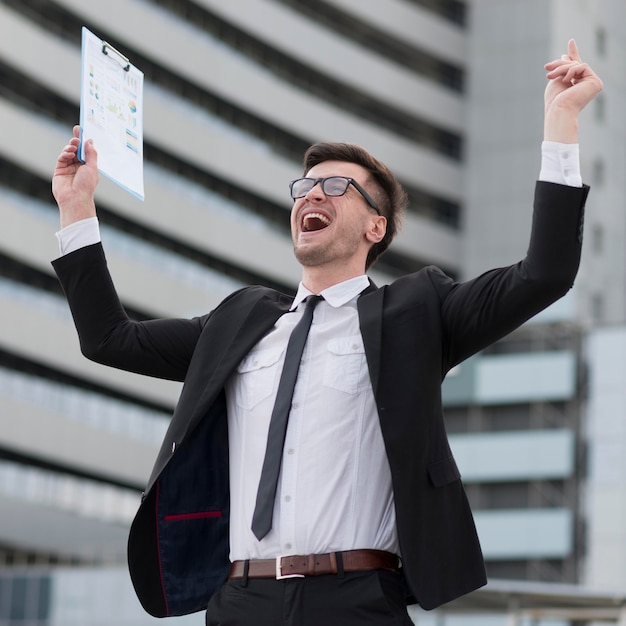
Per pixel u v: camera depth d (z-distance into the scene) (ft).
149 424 192.03
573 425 194.18
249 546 14.21
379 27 238.68
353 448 14.17
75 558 175.22
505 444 197.98
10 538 173.27
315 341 14.78
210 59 206.39
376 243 16.22
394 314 14.56
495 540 195.31
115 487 188.24
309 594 13.71
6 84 181.06
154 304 194.49
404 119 242.58
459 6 254.47
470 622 112.98
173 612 14.88
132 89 16.80
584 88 14.35
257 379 14.88
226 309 15.65
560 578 190.08
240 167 209.05
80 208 15.99
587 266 233.14
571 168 13.98
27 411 176.14
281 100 216.95
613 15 255.91
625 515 187.93
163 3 205.36
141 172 16.69
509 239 240.12
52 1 184.34
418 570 13.51
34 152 178.60
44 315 179.83
